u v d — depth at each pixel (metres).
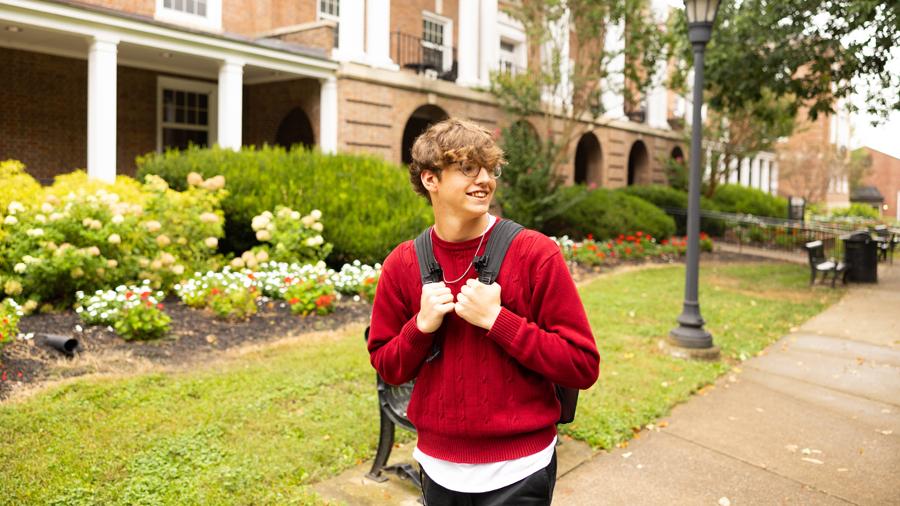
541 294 1.74
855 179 48.47
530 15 17.05
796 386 5.97
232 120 12.90
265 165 10.51
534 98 16.88
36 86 13.27
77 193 8.05
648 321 8.40
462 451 1.77
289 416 4.54
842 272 12.91
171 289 8.01
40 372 5.20
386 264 1.91
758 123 22.95
